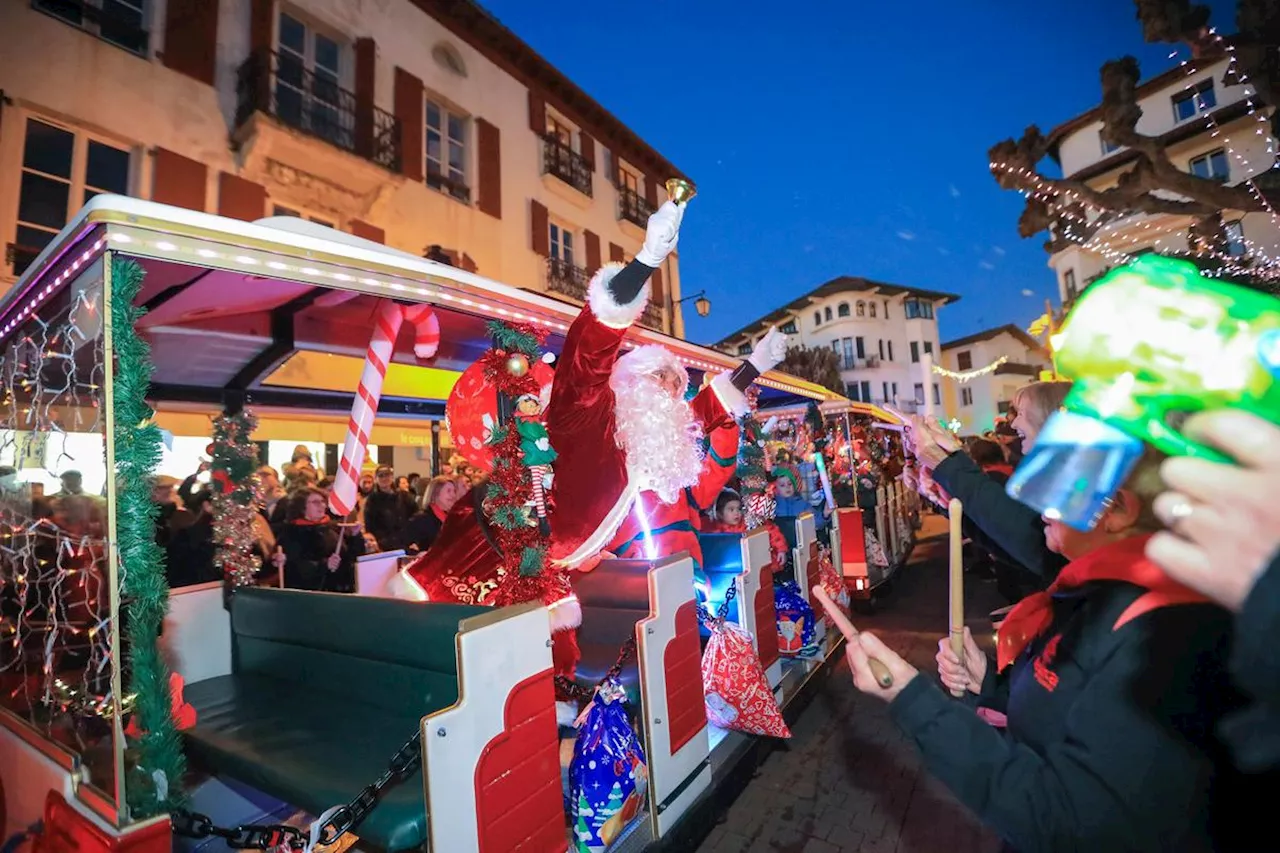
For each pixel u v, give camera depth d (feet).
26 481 8.79
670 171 63.98
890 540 30.25
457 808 6.53
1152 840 2.95
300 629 9.99
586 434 10.23
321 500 18.10
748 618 12.93
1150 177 23.61
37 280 7.63
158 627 6.40
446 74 41.93
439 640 7.93
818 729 14.28
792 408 29.32
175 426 26.32
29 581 8.49
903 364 132.87
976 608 23.66
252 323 11.69
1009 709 4.22
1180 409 2.21
